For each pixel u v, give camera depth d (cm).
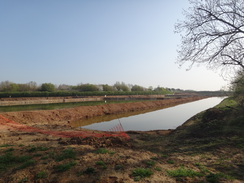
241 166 646
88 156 658
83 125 2227
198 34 977
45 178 516
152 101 5019
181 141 1059
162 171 564
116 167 567
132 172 540
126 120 2636
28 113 2219
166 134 1429
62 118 2477
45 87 5288
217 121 1255
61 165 577
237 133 1013
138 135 1379
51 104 3378
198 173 558
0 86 4722
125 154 710
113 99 5022
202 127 1248
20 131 1369
